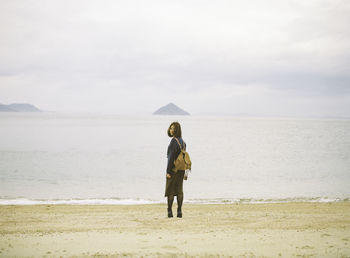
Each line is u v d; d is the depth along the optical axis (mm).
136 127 120750
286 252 4297
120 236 5434
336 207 10367
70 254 4191
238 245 4727
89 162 27609
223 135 76875
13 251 4359
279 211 9336
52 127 108938
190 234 5633
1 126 112688
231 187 16688
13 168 23359
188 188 16375
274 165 26641
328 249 4441
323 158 31703
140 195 14227
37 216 8344
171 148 6961
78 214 8680
